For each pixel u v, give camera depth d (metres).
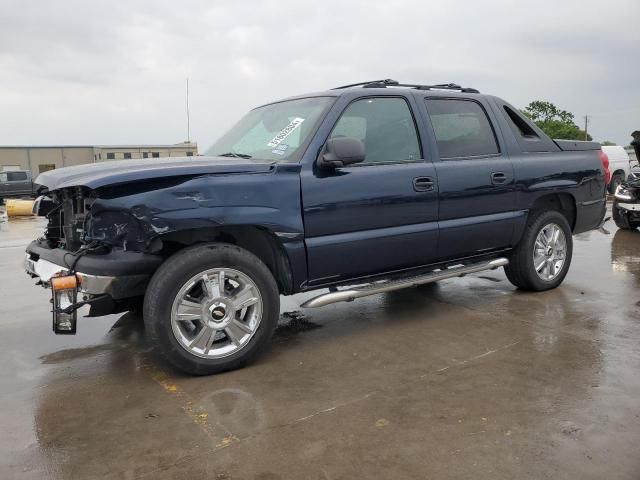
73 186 3.27
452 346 3.96
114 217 3.26
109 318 4.98
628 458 2.46
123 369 3.72
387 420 2.87
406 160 4.25
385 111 4.25
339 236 3.89
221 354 3.52
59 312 3.24
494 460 2.47
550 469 2.39
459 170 4.48
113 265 3.25
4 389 3.44
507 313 4.72
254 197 3.49
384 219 4.07
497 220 4.78
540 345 3.90
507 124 5.04
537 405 2.98
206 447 2.66
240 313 3.67
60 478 2.45
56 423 2.96
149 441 2.73
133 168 3.42
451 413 2.93
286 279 3.78
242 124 4.81
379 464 2.47
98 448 2.69
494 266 4.87
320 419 2.90
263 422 2.89
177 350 3.37
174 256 3.37
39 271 3.76
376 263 4.12
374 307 5.09
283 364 3.71
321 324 4.63
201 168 3.39
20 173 28.16
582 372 3.41
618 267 6.54
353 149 3.63
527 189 4.98
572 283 5.74
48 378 3.60
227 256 3.45
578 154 5.54
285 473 2.42
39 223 15.82
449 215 4.46
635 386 3.19
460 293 5.49
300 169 3.70
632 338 4.00
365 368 3.60
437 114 4.55
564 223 5.40
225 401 3.15
